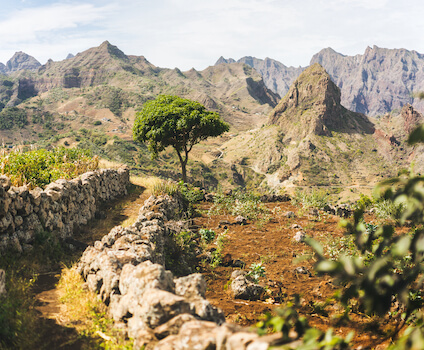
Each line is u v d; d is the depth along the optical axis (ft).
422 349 4.97
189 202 54.39
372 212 47.93
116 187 59.11
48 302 18.42
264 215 51.01
